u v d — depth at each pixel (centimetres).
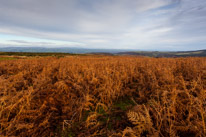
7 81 391
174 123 197
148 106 247
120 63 760
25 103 253
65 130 225
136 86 393
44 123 215
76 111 258
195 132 176
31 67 721
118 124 232
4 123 206
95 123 228
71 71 555
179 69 507
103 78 408
